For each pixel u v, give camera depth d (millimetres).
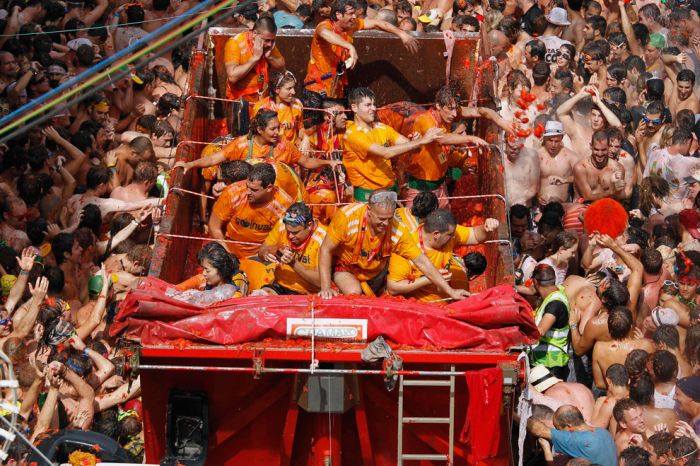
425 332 8461
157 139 14586
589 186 14094
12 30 15328
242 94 12445
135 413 10750
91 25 17438
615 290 11359
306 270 9438
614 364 10633
